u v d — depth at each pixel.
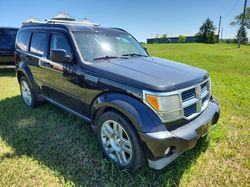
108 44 3.77
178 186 2.59
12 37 9.62
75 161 3.03
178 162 2.96
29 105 4.99
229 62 14.50
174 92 2.53
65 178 2.72
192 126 2.68
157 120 2.47
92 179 2.70
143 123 2.45
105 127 2.97
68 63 3.42
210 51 26.55
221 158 3.09
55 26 3.95
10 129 3.98
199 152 3.20
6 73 9.54
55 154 3.19
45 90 4.28
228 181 2.67
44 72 4.12
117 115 2.72
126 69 2.97
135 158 2.62
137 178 2.70
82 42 3.50
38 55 4.29
